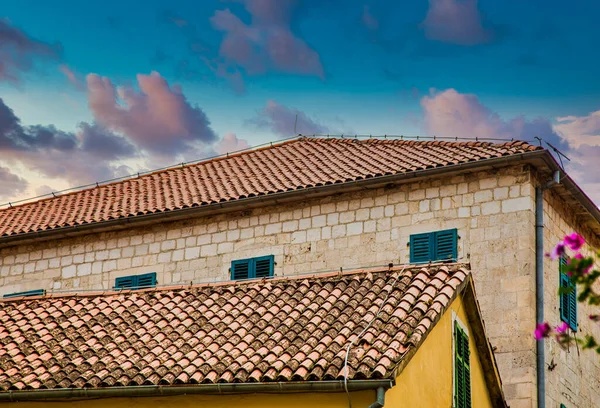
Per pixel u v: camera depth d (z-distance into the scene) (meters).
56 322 17.55
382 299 15.95
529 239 21.75
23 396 15.33
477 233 22.20
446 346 15.93
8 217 28.28
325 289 16.72
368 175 23.27
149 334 16.52
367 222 23.23
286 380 14.15
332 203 23.70
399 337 14.63
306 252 23.59
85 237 26.09
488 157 22.30
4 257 27.02
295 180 24.50
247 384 14.29
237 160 28.02
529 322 21.31
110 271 25.50
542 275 21.80
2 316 18.23
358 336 14.85
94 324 17.19
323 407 13.98
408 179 22.81
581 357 23.50
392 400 13.98
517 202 22.03
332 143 27.33
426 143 25.14
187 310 17.09
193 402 14.68
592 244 25.20
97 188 28.73
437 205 22.72
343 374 13.86
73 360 16.03
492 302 21.70
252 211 24.42
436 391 15.31
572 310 23.25
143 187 27.73
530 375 21.02
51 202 28.69
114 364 15.70
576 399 22.84
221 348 15.54
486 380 17.61
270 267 23.80
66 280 25.97
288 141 28.62
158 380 14.90
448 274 16.47
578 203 23.61
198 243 24.75
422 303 15.50
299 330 15.56
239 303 16.89
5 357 16.50
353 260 23.12
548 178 22.58
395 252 22.78
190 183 26.88
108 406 15.07
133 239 25.50
